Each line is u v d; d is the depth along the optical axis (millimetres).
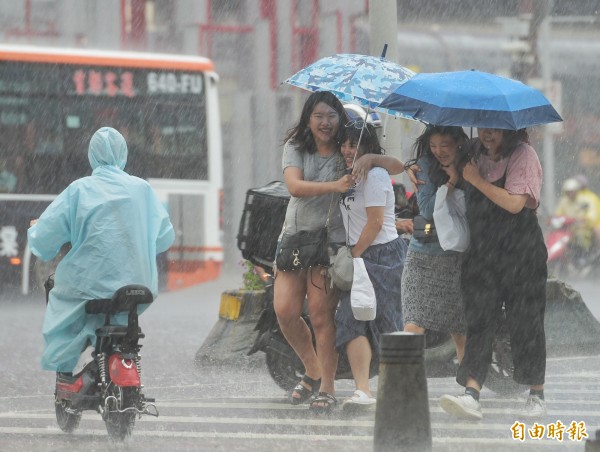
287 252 22484
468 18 100812
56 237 19391
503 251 21406
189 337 39250
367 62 23188
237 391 26453
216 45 82062
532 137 79750
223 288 61469
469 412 21125
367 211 22156
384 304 22469
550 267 60469
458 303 22578
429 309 22578
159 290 57562
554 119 21203
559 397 24562
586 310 30719
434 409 23219
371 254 22438
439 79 21328
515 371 21828
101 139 19891
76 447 19469
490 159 21438
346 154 22312
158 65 57531
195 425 21703
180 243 57969
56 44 75562
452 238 21562
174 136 57812
